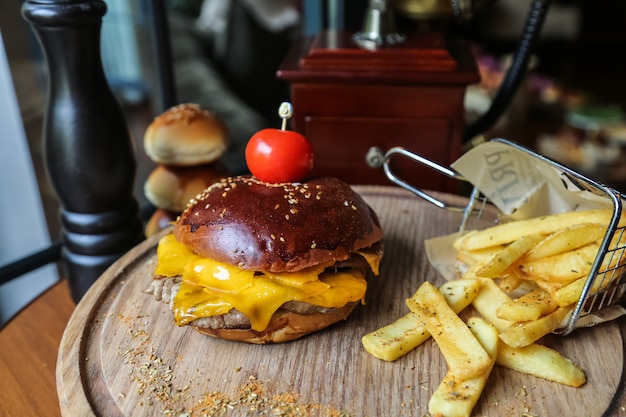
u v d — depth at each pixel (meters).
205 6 0.91
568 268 0.27
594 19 1.41
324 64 0.42
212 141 0.42
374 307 0.31
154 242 0.36
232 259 0.27
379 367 0.27
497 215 0.38
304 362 0.27
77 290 0.37
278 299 0.26
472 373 0.24
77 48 0.32
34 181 0.50
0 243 0.54
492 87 0.74
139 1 0.68
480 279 0.30
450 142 0.43
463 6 0.43
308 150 0.29
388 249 0.37
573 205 0.32
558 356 0.26
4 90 0.47
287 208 0.28
